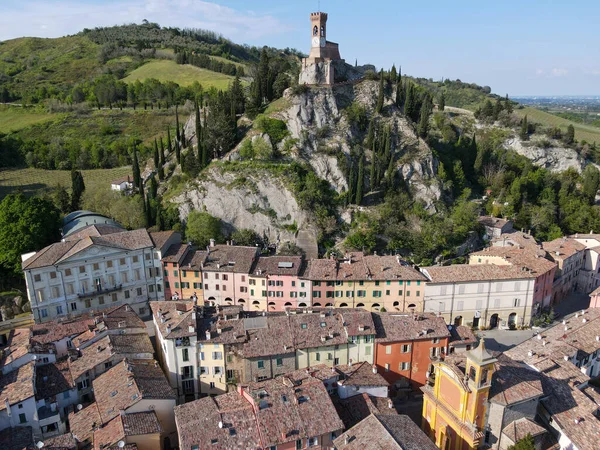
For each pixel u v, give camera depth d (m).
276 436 58.53
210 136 157.12
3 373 72.75
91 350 78.62
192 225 135.38
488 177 185.50
